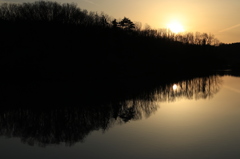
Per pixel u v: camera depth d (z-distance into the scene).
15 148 19.56
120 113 31.73
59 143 20.58
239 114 30.14
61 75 68.25
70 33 74.38
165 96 46.31
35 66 67.81
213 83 70.81
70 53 71.75
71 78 68.75
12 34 68.94
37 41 69.75
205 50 144.12
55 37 71.75
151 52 99.44
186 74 101.50
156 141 20.52
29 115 30.66
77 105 36.66
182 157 17.17
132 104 38.00
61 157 17.58
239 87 61.34
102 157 17.44
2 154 18.33
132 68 85.00
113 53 80.19
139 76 83.94
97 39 78.12
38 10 79.75
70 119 28.89
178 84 66.94
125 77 78.94
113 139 21.30
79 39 74.56
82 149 19.11
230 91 53.88
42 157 17.69
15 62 66.75
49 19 78.31
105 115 30.70
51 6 82.56
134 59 87.62
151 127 24.80
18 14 78.19
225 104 37.31
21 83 60.38
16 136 22.69
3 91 49.19
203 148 18.77
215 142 20.02
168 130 23.58
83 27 79.62
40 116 30.27
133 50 89.06
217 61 147.62
